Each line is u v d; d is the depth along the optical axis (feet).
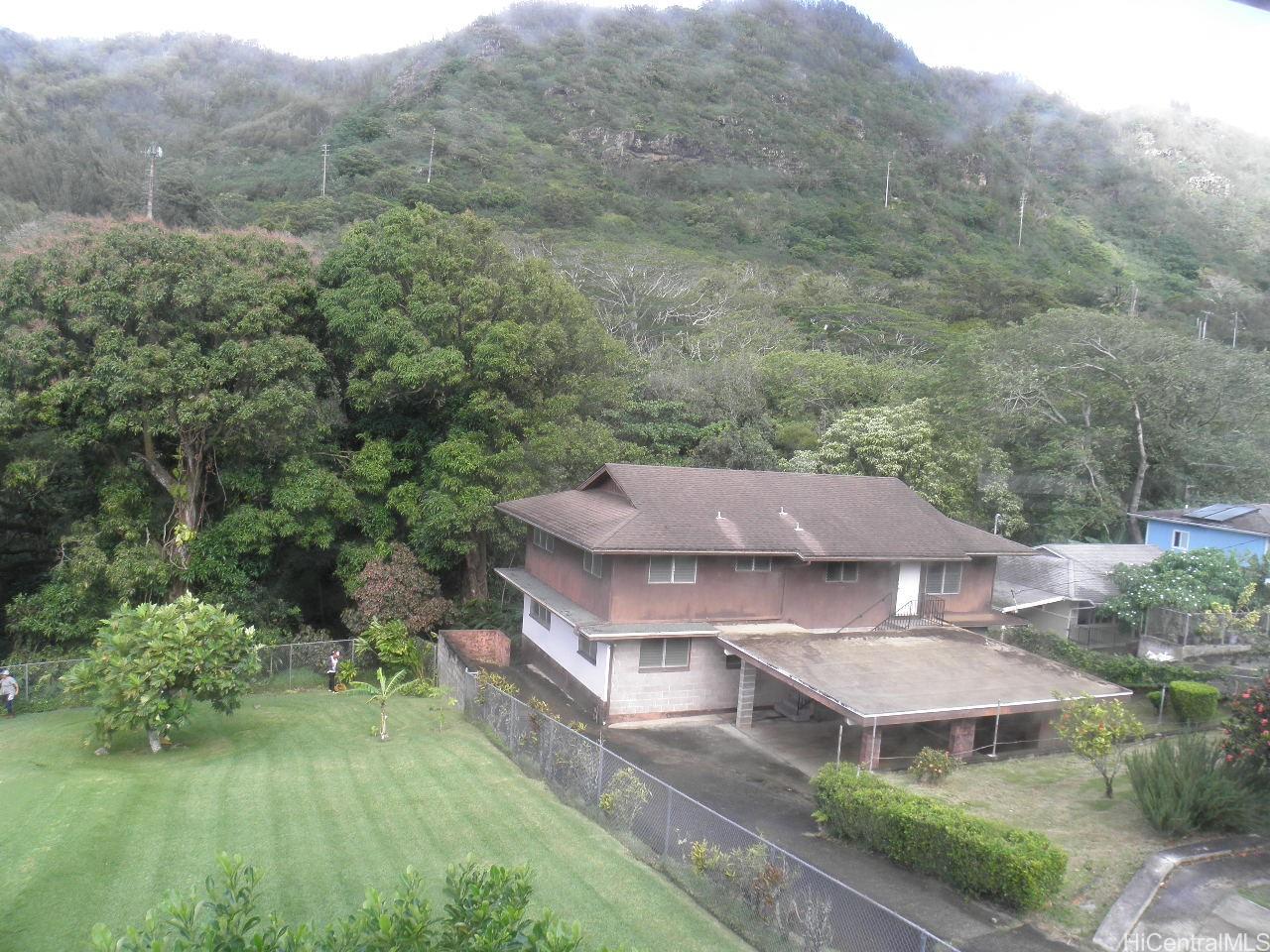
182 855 37.37
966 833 38.78
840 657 64.64
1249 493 117.50
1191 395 116.57
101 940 18.84
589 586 73.51
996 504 113.09
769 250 284.41
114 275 75.87
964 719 58.59
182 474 82.58
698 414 128.36
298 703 73.41
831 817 46.44
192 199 216.54
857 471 115.03
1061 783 53.62
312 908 33.06
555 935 19.97
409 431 94.94
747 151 379.14
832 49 516.73
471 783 50.03
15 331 74.95
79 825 39.24
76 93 370.32
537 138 356.18
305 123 356.38
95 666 55.11
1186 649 79.56
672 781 55.16
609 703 68.64
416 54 455.63
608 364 104.12
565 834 42.47
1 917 30.66
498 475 89.71
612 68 422.00
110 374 73.51
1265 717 44.19
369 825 42.29
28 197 215.10
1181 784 43.88
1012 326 131.23
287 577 96.84
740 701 68.64
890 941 29.07
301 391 81.05
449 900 33.40
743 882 34.55
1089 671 74.18
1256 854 40.22
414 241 91.25
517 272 95.86
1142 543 109.60
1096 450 119.14
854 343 184.14
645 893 35.94
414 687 79.00
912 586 78.38
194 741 59.57
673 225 291.79
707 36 493.77
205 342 81.61
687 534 70.08
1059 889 36.86
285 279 87.61
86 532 80.64
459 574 104.63
